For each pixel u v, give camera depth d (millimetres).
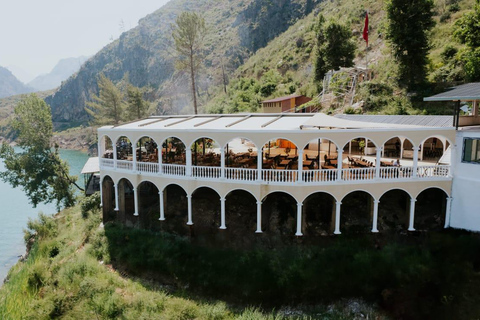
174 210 27000
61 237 32281
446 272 19125
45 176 47500
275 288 19938
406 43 42812
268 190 21391
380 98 43500
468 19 37094
